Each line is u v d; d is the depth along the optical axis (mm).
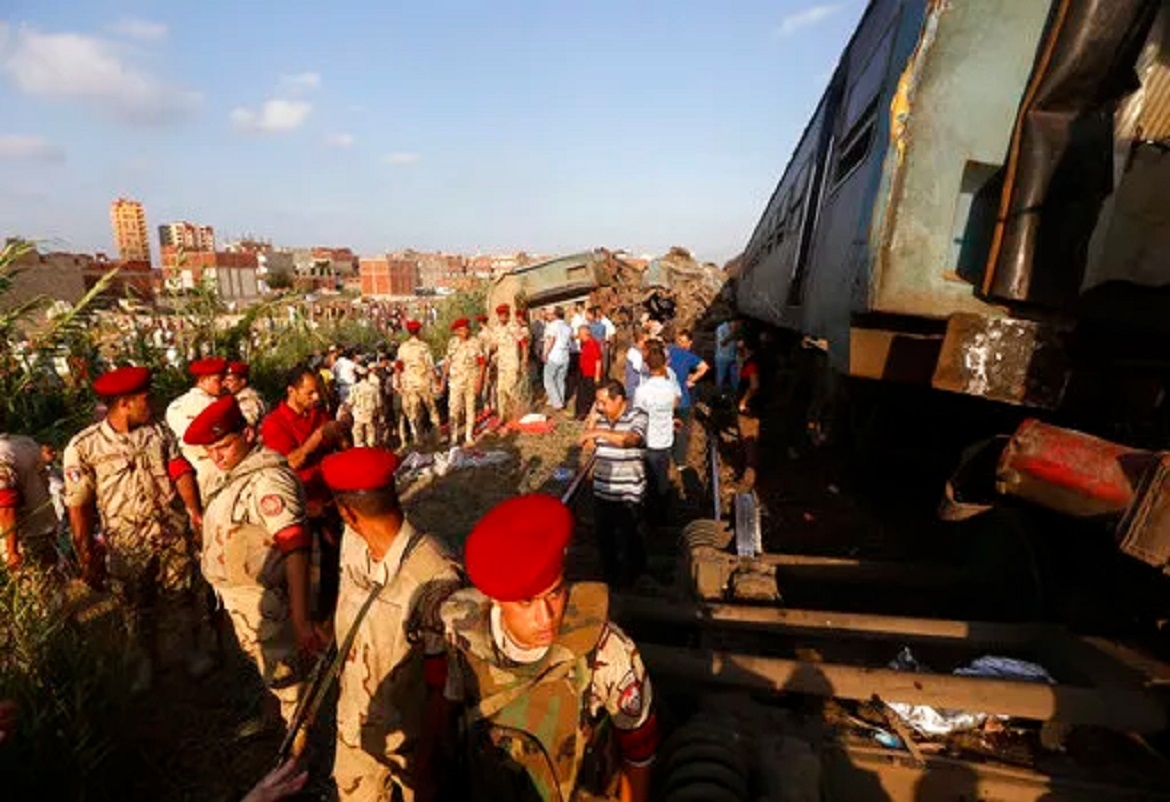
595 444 4586
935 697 2455
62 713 2797
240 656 3963
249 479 2689
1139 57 2338
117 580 3516
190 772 3047
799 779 1987
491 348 11203
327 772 3002
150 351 8227
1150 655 2586
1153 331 2479
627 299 22516
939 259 2887
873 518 5727
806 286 5457
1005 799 2287
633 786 1594
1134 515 1961
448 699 1646
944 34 2762
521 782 1493
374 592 2008
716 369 12039
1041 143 2561
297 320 13234
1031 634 2914
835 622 3020
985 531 3660
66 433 6152
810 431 7945
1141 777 2344
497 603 1485
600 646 1497
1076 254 2553
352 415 8289
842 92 5336
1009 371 2695
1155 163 2330
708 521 4121
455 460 7988
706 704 2426
